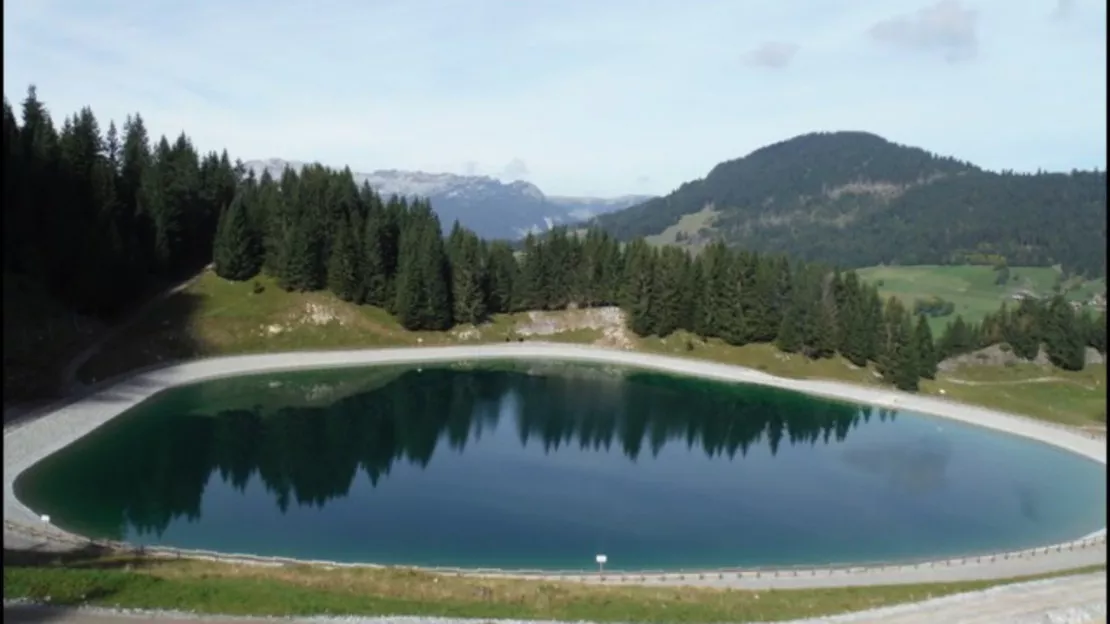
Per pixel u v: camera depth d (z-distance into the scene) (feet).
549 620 144.56
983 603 166.09
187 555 199.00
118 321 442.09
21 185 406.82
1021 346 532.73
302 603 138.00
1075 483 322.75
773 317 549.13
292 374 449.48
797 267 608.19
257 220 540.93
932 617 156.87
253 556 204.54
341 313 524.52
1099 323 536.42
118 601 129.18
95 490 258.37
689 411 425.69
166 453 305.12
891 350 500.33
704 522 258.98
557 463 323.98
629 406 430.61
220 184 590.14
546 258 597.52
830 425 411.13
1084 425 417.08
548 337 571.69
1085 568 211.61
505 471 309.22
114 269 431.43
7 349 346.13
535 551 225.56
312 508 255.50
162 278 513.86
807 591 185.26
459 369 495.00
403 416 387.75
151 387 385.91
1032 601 167.12
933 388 479.41
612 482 301.22
